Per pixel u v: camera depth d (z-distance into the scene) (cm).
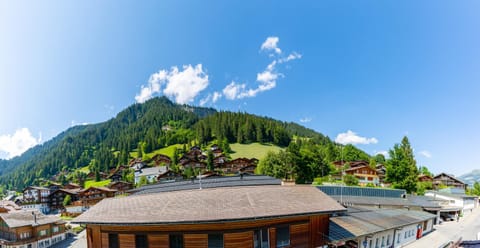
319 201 2134
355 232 2455
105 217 1902
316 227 2127
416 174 6762
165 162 14025
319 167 8806
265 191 2175
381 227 2762
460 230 4288
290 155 7875
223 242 1770
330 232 2350
